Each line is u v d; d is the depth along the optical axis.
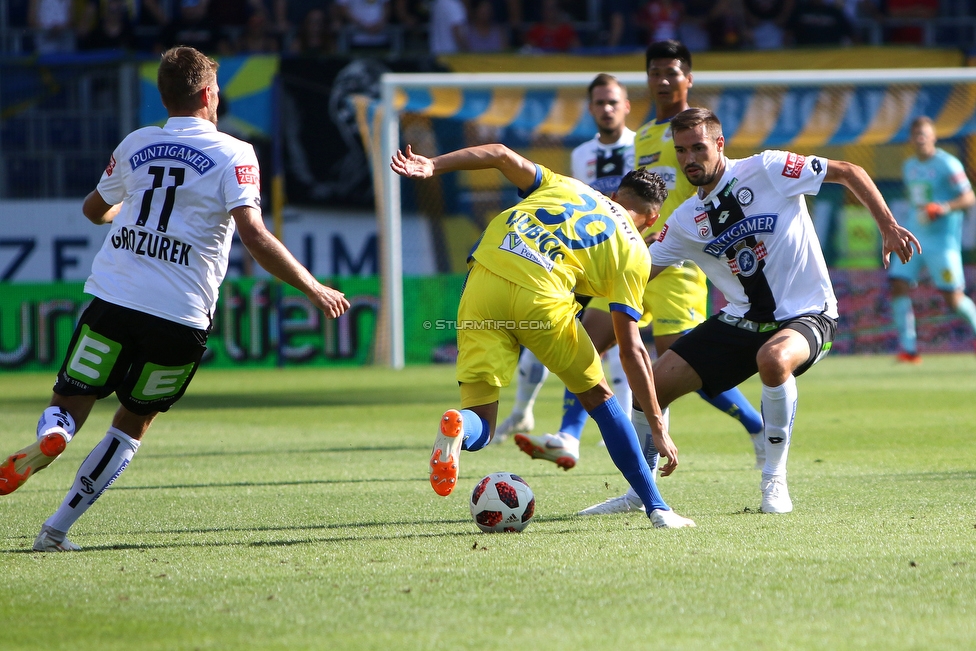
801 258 16.83
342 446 26.22
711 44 63.31
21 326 53.22
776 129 53.94
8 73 55.62
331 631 10.00
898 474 19.98
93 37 61.81
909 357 49.06
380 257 56.41
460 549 13.60
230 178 13.36
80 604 11.11
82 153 56.09
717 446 25.34
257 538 14.71
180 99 13.76
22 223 55.50
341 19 63.91
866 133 53.72
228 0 62.62
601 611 10.51
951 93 53.72
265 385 45.19
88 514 16.88
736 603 10.75
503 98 53.06
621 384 26.03
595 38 64.62
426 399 38.69
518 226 14.65
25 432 30.06
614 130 25.61
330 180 55.97
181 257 13.44
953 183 44.28
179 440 27.70
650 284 21.91
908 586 11.35
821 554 12.86
